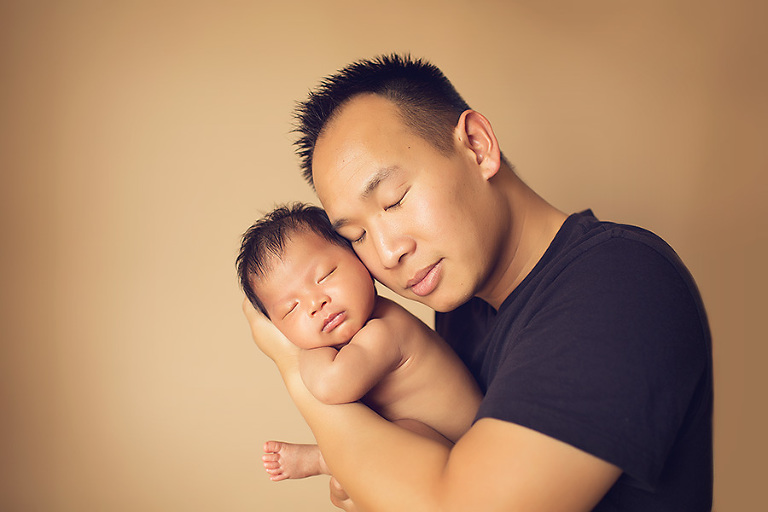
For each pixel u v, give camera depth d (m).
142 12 2.70
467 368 1.21
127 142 2.71
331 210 1.00
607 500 0.84
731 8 2.69
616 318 0.76
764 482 2.60
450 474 0.75
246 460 2.74
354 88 1.01
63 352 2.69
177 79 2.71
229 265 2.73
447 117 1.01
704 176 2.70
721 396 2.64
